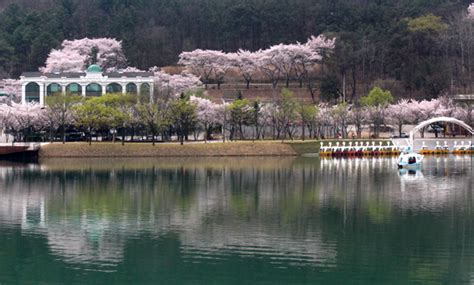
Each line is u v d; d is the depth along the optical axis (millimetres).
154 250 88562
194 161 196250
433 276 78562
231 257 85438
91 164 187500
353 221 104312
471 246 89688
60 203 121188
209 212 111875
